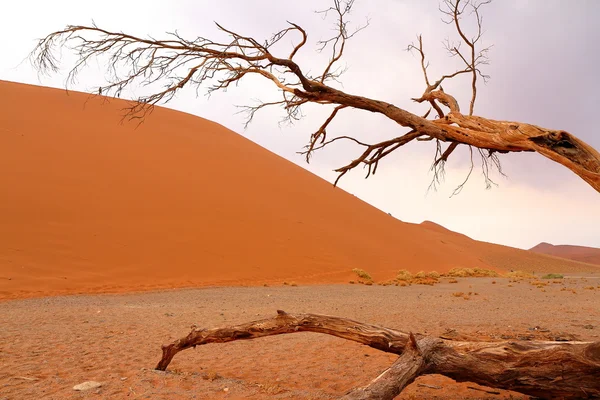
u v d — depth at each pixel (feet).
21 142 101.35
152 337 29.71
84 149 110.63
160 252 81.82
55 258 69.46
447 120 18.20
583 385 13.69
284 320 17.62
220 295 61.77
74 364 21.68
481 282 102.32
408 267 126.72
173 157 131.13
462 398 16.93
